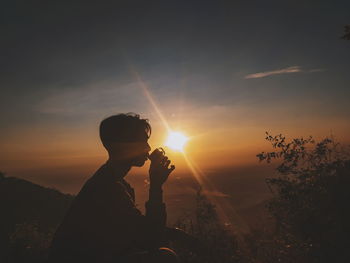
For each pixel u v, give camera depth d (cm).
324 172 356
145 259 188
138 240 195
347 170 338
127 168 208
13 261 594
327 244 326
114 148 204
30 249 606
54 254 195
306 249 345
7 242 720
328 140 384
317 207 340
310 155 389
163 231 200
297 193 357
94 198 193
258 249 432
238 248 440
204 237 441
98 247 189
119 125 202
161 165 207
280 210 409
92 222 190
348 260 311
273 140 408
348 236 316
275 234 432
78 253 189
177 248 367
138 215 195
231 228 477
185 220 498
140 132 205
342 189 325
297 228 359
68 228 193
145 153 208
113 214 191
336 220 324
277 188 392
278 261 376
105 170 203
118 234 191
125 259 189
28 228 695
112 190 195
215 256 390
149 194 205
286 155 395
